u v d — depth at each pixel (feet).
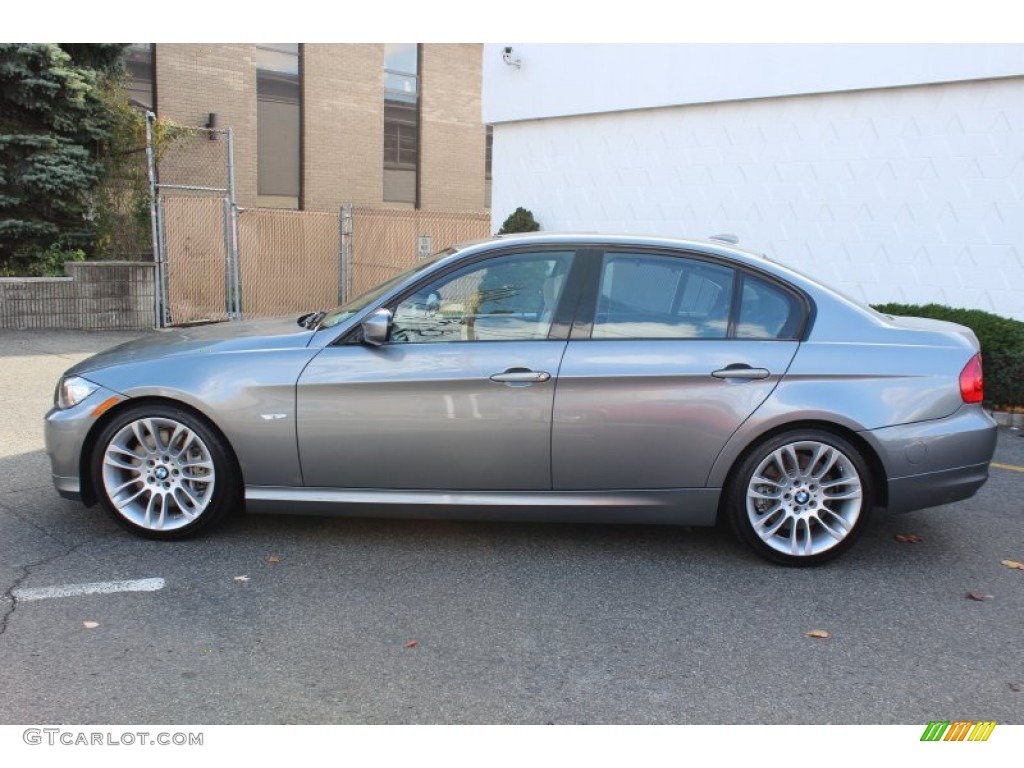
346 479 14.03
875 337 14.07
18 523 15.20
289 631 11.59
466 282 14.14
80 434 14.08
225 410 13.80
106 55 42.27
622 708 10.04
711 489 13.91
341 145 66.28
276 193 63.52
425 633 11.65
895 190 30.01
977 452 13.96
